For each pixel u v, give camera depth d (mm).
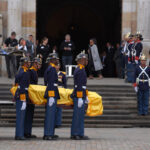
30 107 19156
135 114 24328
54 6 47781
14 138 19016
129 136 20203
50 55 18609
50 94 18344
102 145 17078
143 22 32031
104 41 48156
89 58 30641
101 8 48219
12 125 23234
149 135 20625
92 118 23844
